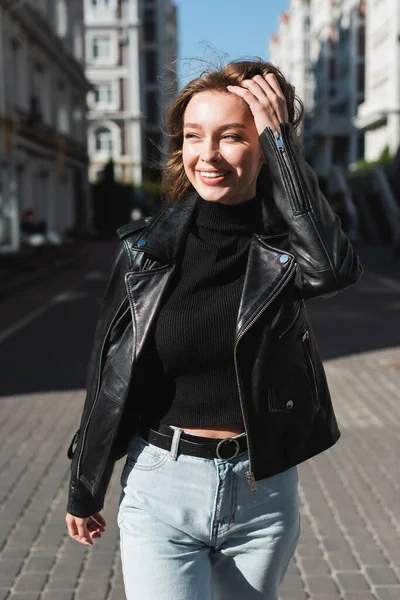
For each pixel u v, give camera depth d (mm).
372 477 5340
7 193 21750
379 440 6242
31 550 4160
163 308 2020
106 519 4617
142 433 2066
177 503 1985
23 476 5391
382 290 18125
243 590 2078
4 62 28578
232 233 2047
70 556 4090
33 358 10031
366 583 3773
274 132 1975
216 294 2010
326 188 44781
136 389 2082
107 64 68875
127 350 2053
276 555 2047
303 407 2029
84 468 2107
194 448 1984
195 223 2092
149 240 2039
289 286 1989
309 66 99688
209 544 2025
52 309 15180
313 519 4586
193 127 2020
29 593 3670
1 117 28016
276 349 1977
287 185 1958
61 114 43594
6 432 6539
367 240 33750
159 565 1977
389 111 55000
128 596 2012
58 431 6566
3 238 21859
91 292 18281
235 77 2039
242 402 1948
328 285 1928
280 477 2045
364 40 72062
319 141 80625
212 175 1994
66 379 8719
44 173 38531
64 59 41094
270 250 1997
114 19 68375
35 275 20953
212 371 1996
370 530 4426
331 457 5801
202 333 1971
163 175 2275
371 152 63531
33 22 32719
